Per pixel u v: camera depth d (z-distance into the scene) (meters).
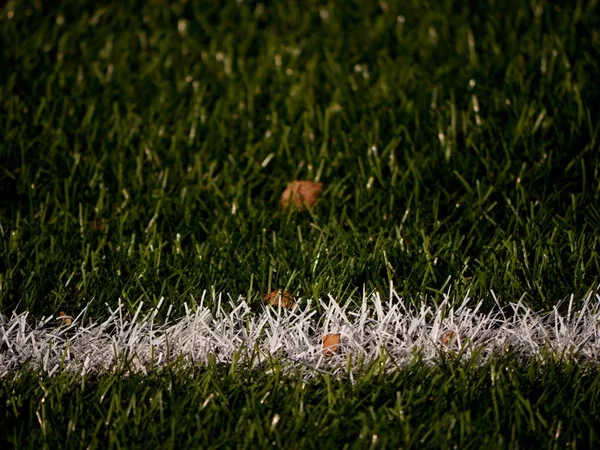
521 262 4.12
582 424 3.26
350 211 4.71
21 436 3.24
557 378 3.44
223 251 4.24
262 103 5.78
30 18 6.93
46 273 4.12
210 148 5.28
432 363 3.60
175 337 3.76
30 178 4.96
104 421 3.29
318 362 3.62
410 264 4.14
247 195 4.82
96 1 7.18
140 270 4.10
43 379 3.54
